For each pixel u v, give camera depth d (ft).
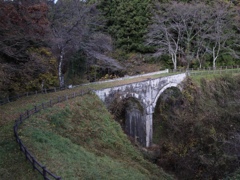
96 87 93.56
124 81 103.91
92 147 65.16
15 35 70.44
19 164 40.96
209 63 150.92
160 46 141.18
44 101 77.77
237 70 138.82
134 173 59.16
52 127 62.75
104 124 77.20
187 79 119.14
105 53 127.75
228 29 146.72
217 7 138.82
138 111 103.91
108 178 48.44
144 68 134.41
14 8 65.77
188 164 83.46
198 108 107.14
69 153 52.21
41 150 47.24
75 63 113.70
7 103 77.87
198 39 142.61
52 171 40.63
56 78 104.12
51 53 102.53
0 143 48.39
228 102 104.12
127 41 142.72
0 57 80.53
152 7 140.56
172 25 135.03
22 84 92.94
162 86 109.50
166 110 114.01
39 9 79.10
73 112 73.46
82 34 103.60
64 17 108.37
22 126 56.39
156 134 108.99
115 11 147.64
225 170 72.74
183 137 95.50
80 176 43.39
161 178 68.74
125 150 73.77
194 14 135.33
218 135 85.97
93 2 146.61
